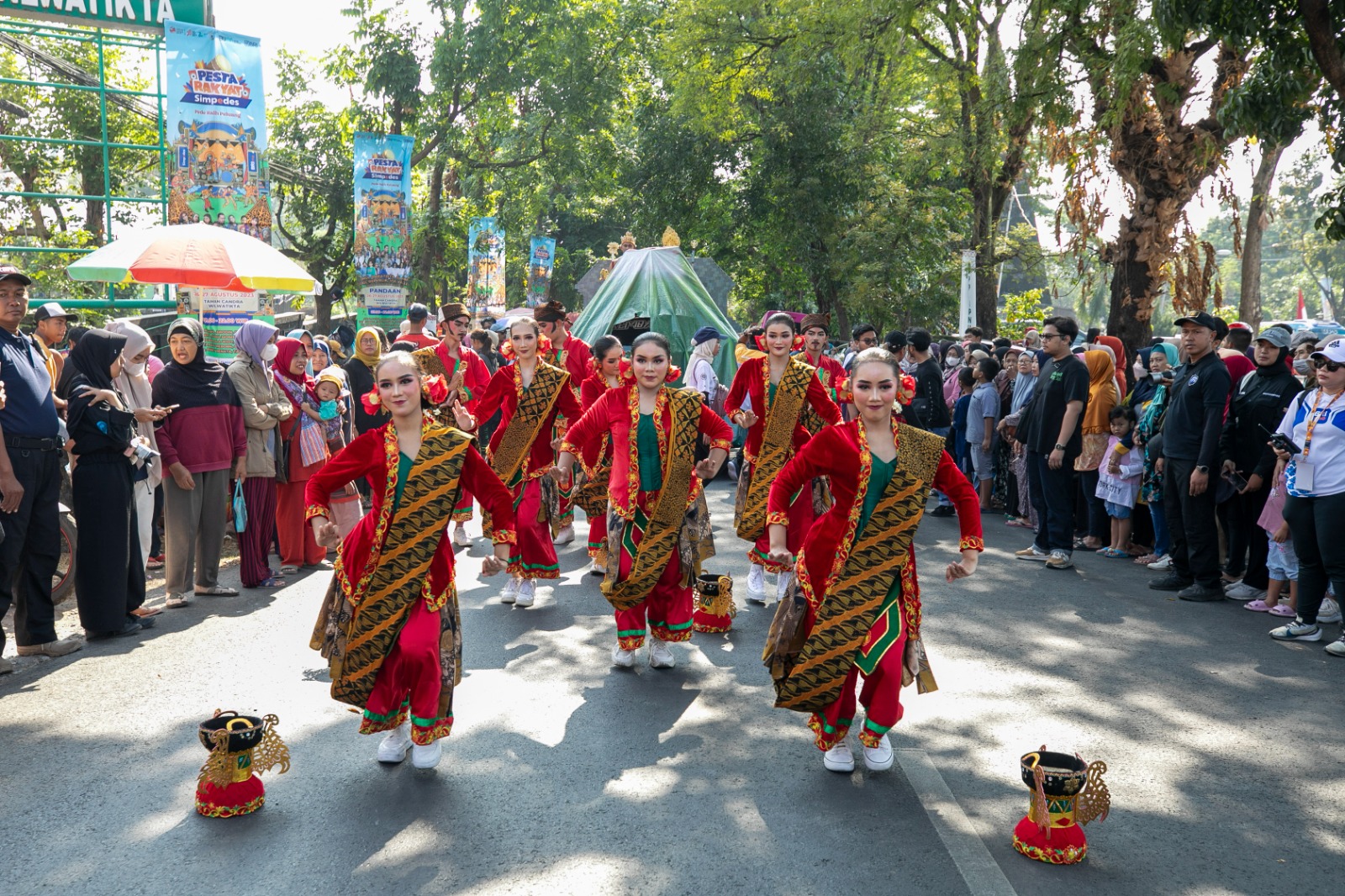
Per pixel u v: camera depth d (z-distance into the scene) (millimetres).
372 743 5059
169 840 4055
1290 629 6945
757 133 30250
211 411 7832
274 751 4355
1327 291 57000
